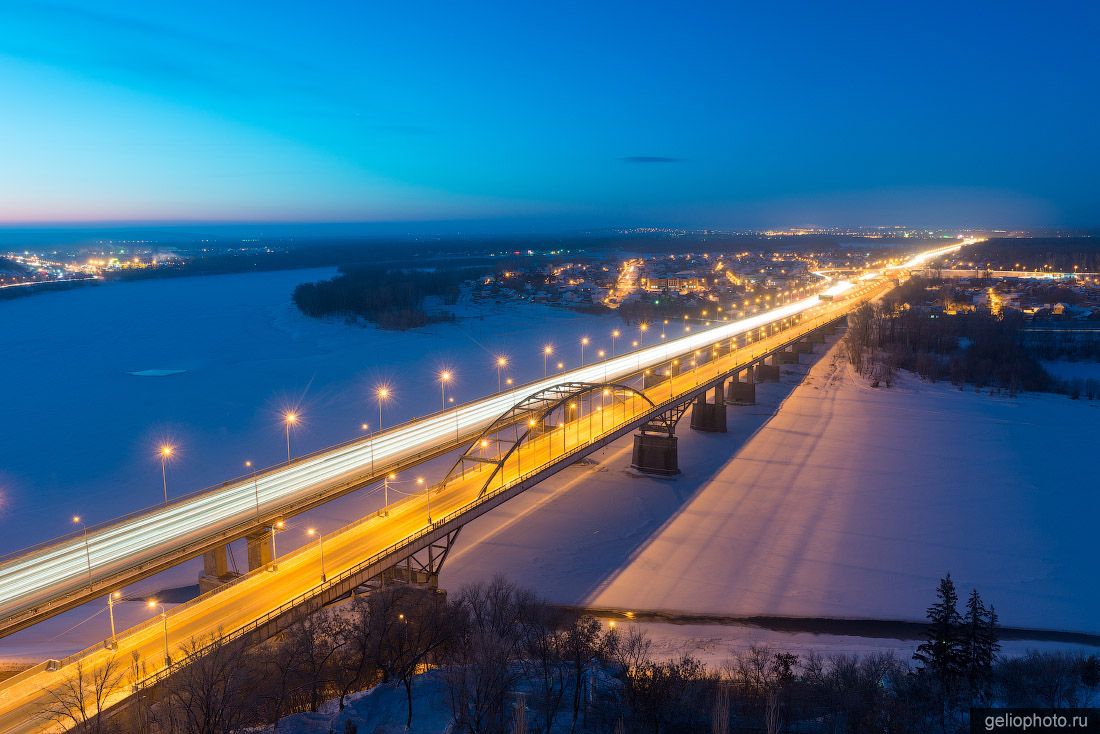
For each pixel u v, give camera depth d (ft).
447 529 186.70
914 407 443.73
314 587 150.61
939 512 272.51
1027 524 261.44
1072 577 221.87
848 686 147.02
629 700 138.92
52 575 150.00
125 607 208.54
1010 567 228.63
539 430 284.82
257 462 342.23
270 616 138.62
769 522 263.29
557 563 230.07
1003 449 354.33
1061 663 161.27
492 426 244.42
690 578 220.84
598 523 261.85
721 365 435.12
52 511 282.77
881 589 215.10
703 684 148.56
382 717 129.39
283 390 495.00
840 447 357.61
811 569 226.99
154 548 162.50
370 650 149.69
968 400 463.01
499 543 244.42
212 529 172.86
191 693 115.14
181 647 131.85
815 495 290.35
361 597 174.29
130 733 113.29
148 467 334.44
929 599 209.56
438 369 576.61
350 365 587.68
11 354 629.10
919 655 163.94
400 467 223.10
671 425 320.50
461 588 207.82
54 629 195.62
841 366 574.97
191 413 430.61
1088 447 358.43
